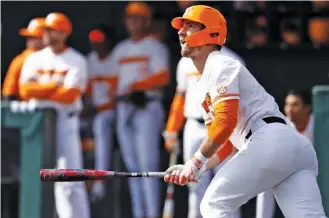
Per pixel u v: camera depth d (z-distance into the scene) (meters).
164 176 18.12
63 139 27.48
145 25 29.53
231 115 17.30
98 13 32.28
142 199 29.64
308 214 17.28
